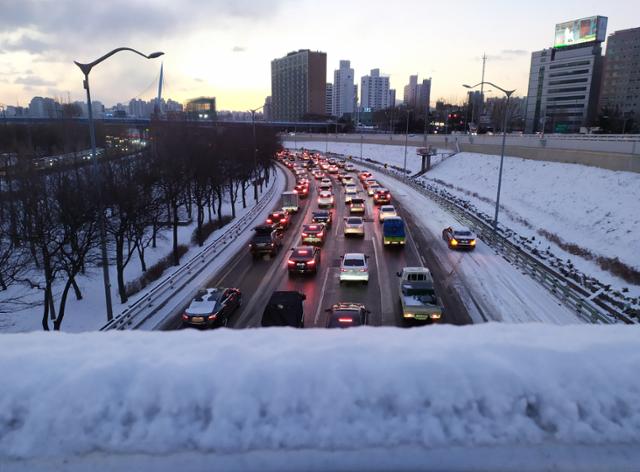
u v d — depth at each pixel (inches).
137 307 666.8
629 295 777.6
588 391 134.4
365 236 1232.8
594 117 4997.5
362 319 532.4
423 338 161.8
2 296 860.6
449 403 131.7
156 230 1142.3
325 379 136.2
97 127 2532.0
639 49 4899.1
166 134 1769.2
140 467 122.3
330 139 5339.6
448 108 5841.5
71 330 702.5
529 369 139.1
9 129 2384.4
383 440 126.2
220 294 661.9
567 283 780.0
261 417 130.3
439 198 1739.7
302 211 1706.4
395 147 3873.0
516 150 2107.5
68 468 123.5
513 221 1441.9
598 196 1293.1
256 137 2327.8
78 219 695.7
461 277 837.8
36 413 132.6
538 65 5698.8
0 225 728.3
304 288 805.2
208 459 123.6
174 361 144.3
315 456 123.5
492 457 123.2
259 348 154.1
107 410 133.0
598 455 124.2
